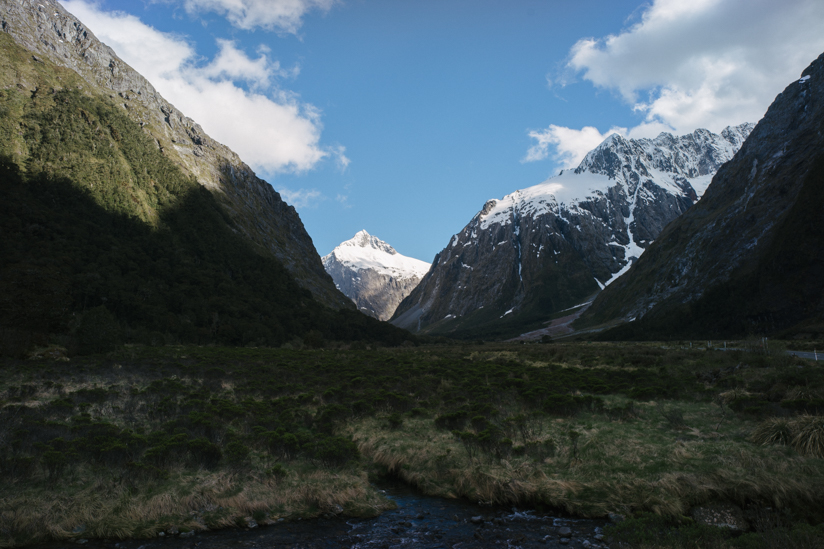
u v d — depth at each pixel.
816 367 30.91
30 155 121.62
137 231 121.81
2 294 55.88
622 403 27.00
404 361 55.91
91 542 13.92
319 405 30.58
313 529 14.93
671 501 14.77
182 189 152.38
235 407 26.83
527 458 19.12
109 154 138.50
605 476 16.97
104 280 92.19
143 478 16.98
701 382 33.03
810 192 130.62
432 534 14.37
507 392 31.59
